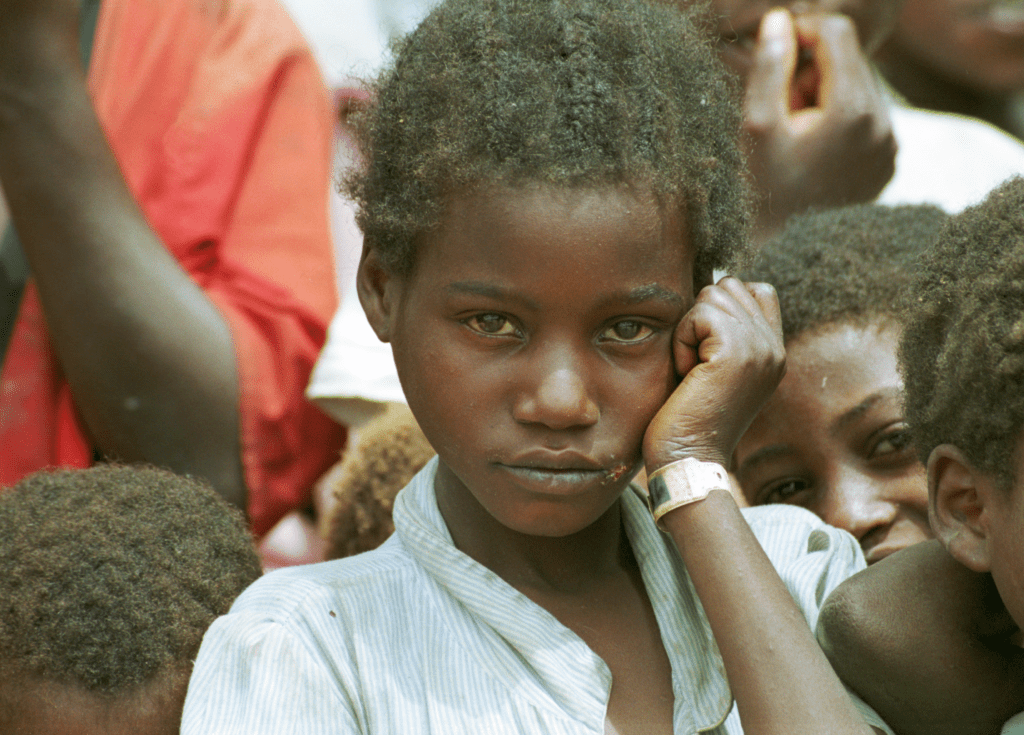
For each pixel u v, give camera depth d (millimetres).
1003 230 3213
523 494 3215
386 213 3391
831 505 4652
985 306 3143
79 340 5285
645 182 3189
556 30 3307
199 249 5836
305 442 5742
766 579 3223
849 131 6332
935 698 3457
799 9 6660
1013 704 3467
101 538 3881
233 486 5465
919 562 3574
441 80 3332
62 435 5469
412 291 3342
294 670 3240
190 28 6207
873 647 3463
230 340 5527
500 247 3123
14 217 5344
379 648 3348
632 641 3512
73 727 3684
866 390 4660
